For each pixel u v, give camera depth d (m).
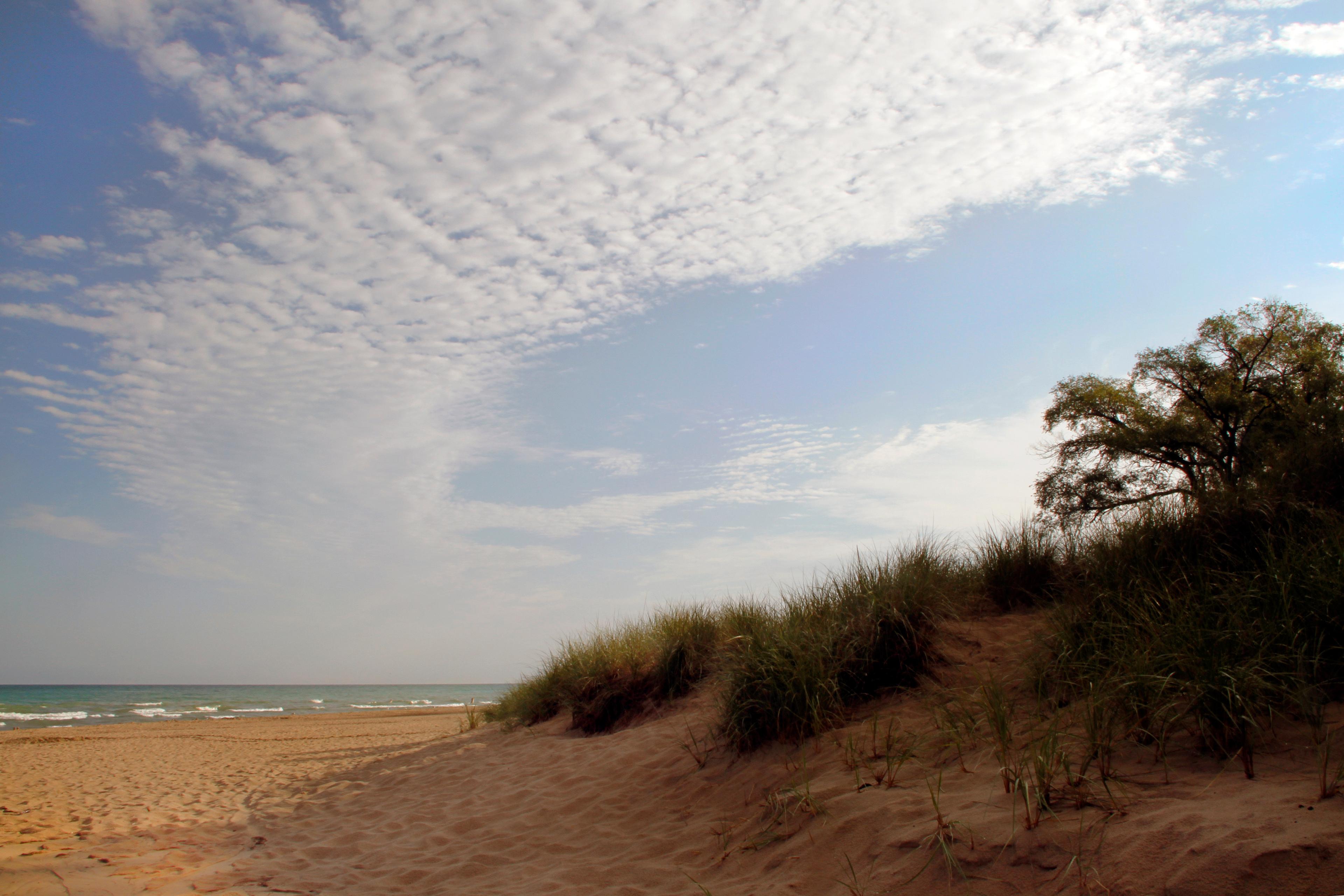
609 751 7.17
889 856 3.12
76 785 10.40
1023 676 4.83
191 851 6.14
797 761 4.92
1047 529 6.92
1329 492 5.03
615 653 9.26
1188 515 5.48
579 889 4.08
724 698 6.01
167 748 15.96
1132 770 3.25
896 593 6.00
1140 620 4.27
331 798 8.42
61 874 5.29
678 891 3.70
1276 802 2.55
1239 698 3.10
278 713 36.41
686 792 5.34
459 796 7.23
